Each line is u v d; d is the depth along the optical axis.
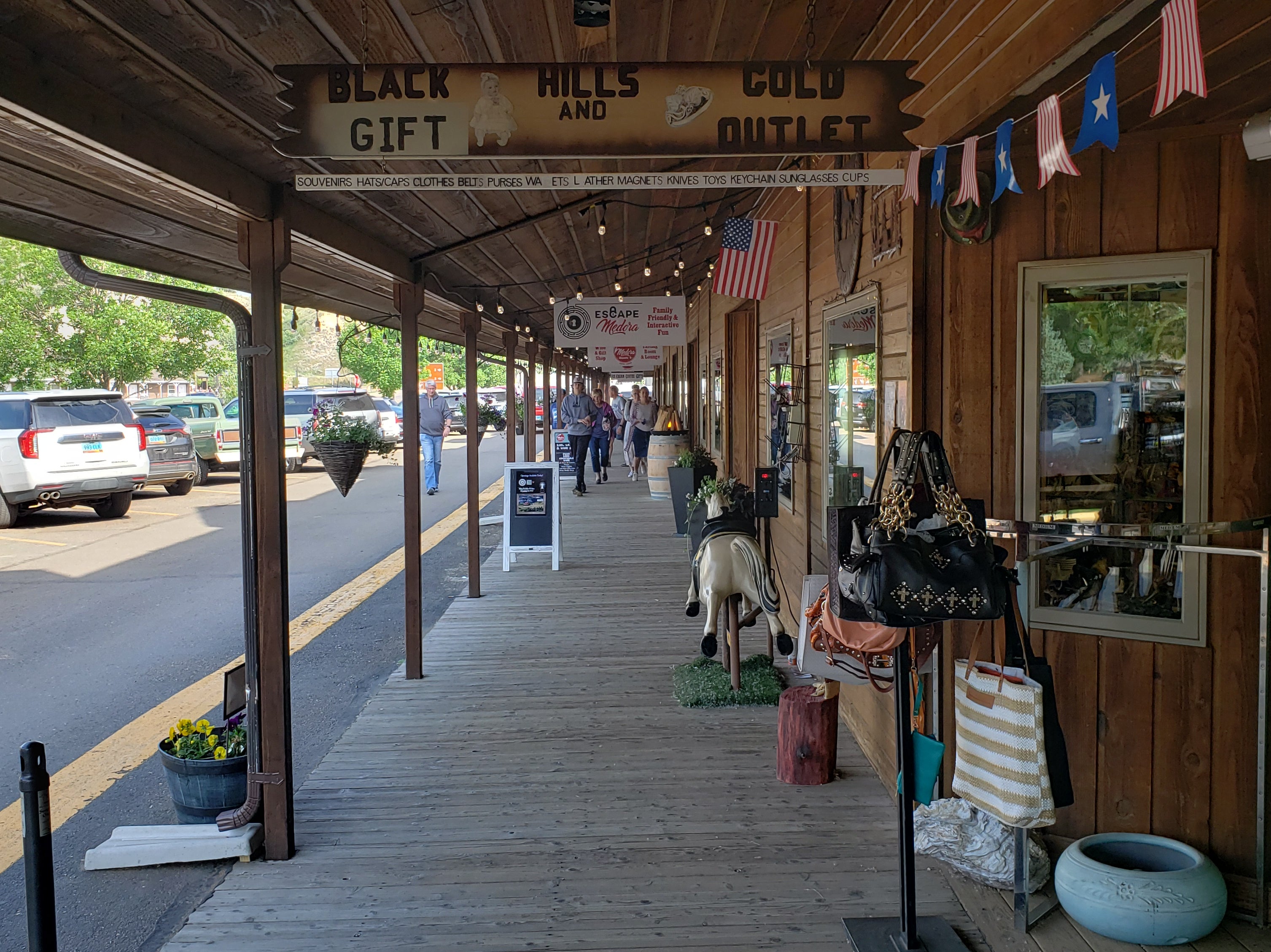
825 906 3.27
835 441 5.35
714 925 3.17
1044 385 3.52
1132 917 2.98
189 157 3.02
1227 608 3.23
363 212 4.49
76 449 13.64
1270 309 3.16
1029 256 3.49
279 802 3.70
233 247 4.27
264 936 3.15
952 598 2.63
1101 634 3.42
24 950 3.21
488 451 27.77
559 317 11.11
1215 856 3.28
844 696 5.27
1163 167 3.27
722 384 10.98
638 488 17.20
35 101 2.28
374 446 6.01
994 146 3.41
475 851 3.72
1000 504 3.59
